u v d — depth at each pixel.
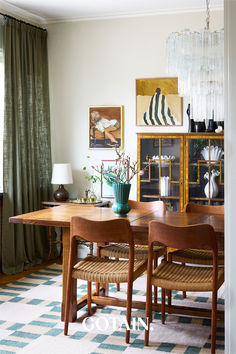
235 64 1.31
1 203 4.90
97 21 5.57
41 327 3.24
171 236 2.83
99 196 5.68
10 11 5.15
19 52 5.08
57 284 4.41
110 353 2.80
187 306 3.71
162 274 3.01
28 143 5.21
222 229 2.98
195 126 5.09
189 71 3.30
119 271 3.07
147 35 5.39
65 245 3.37
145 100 5.44
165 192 5.13
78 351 2.83
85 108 5.68
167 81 5.35
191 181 5.04
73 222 3.08
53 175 5.42
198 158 5.01
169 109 5.36
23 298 3.93
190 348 2.89
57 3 5.02
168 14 5.29
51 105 5.80
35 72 5.39
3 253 4.82
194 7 5.15
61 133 5.80
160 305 3.45
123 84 5.52
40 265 5.26
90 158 5.70
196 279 2.90
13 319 3.40
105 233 2.98
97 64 5.61
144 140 5.18
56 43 5.74
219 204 4.96
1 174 4.97
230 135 1.33
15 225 4.98
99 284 3.79
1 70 4.95
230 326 1.34
